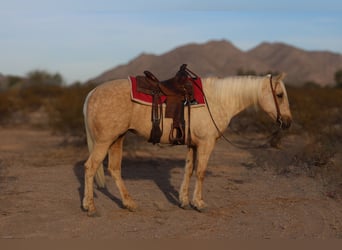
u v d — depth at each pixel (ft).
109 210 27.04
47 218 25.36
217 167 41.04
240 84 26.53
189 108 25.72
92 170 25.61
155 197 30.19
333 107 85.30
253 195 31.01
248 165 42.01
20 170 38.73
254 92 26.61
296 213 26.86
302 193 31.60
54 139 61.72
